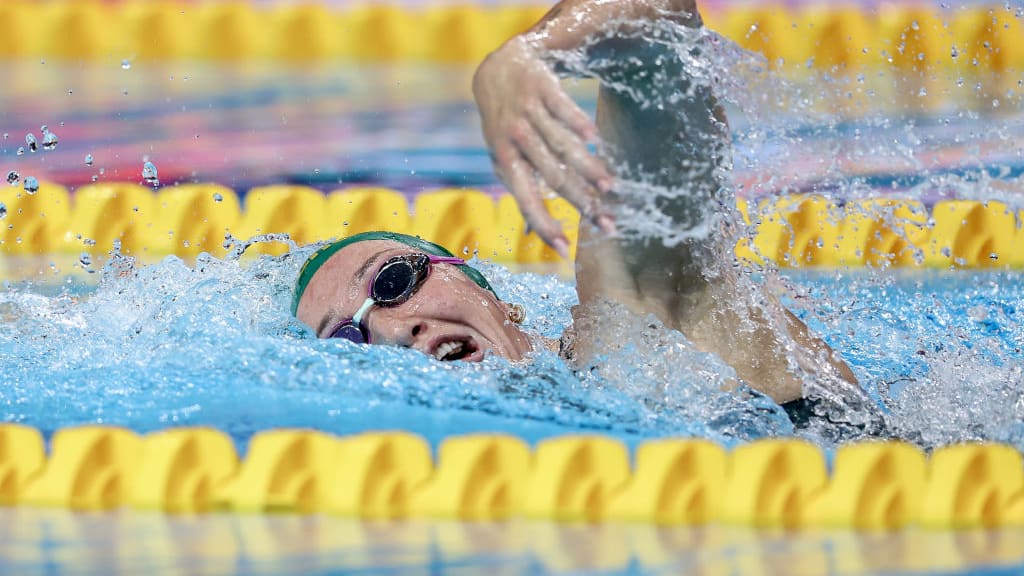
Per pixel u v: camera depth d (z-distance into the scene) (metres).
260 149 17.25
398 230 14.45
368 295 7.72
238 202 15.27
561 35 5.29
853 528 5.53
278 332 8.20
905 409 7.43
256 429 6.64
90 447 6.12
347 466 5.93
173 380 7.57
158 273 9.97
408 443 6.05
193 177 16.08
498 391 7.12
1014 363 8.26
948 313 10.69
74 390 7.51
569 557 5.07
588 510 5.73
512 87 4.81
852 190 14.20
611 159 6.45
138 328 8.88
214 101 19.55
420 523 5.62
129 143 17.41
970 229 13.67
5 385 7.67
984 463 5.79
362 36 22.30
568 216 14.65
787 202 13.65
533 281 11.22
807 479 5.82
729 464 5.89
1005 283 12.42
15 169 16.16
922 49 20.69
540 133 4.70
